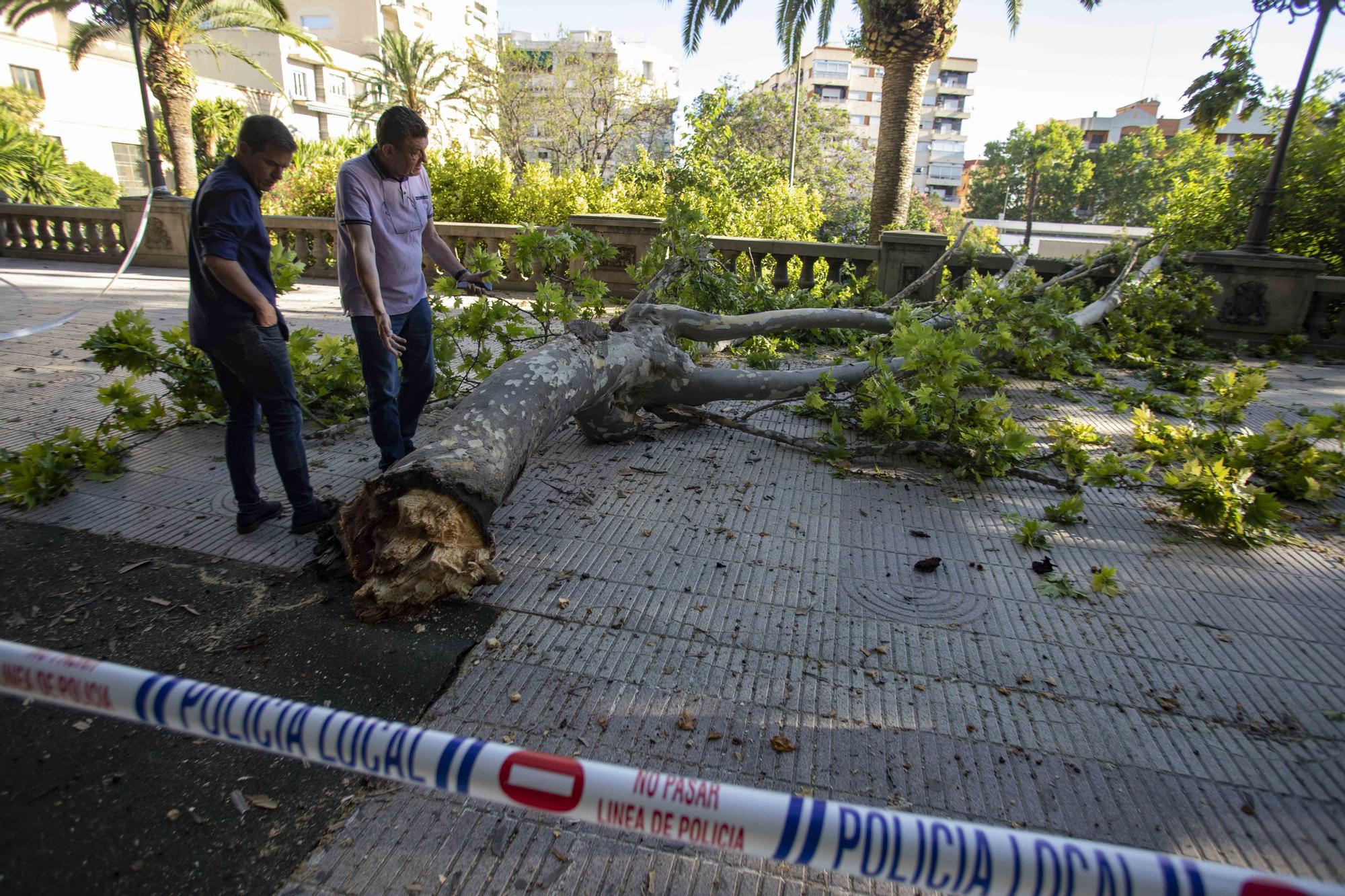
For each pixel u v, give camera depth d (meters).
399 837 1.91
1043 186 70.31
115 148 32.22
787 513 3.88
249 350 3.06
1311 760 2.27
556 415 3.72
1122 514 4.05
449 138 37.72
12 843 1.84
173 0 18.50
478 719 2.30
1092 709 2.47
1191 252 9.14
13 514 3.45
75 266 12.49
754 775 2.13
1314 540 3.79
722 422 4.96
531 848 1.89
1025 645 2.81
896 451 4.54
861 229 28.45
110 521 3.43
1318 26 8.10
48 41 30.73
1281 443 4.39
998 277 9.19
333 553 3.05
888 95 13.86
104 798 1.98
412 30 53.06
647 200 13.45
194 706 1.41
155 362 4.58
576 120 35.34
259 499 3.41
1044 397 6.33
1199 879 1.10
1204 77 10.86
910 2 12.95
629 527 3.63
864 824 1.20
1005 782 2.15
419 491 2.89
